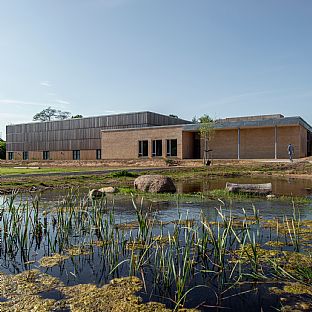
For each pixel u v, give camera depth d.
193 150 34.72
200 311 2.80
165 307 2.88
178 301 2.86
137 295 3.12
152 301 2.99
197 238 4.28
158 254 4.25
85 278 3.54
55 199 9.18
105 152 38.09
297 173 19.61
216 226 5.77
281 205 8.18
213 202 8.73
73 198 9.20
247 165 23.28
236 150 31.38
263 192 10.19
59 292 3.18
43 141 46.25
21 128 48.75
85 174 16.81
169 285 3.34
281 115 34.97
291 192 11.09
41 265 3.97
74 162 36.03
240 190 10.49
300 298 3.03
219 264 3.71
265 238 4.97
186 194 10.34
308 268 3.68
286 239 4.91
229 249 4.41
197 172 19.81
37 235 5.34
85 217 6.42
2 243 4.95
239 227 5.68
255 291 3.19
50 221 6.33
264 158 29.92
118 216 6.82
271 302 2.96
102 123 40.66
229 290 3.22
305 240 4.83
